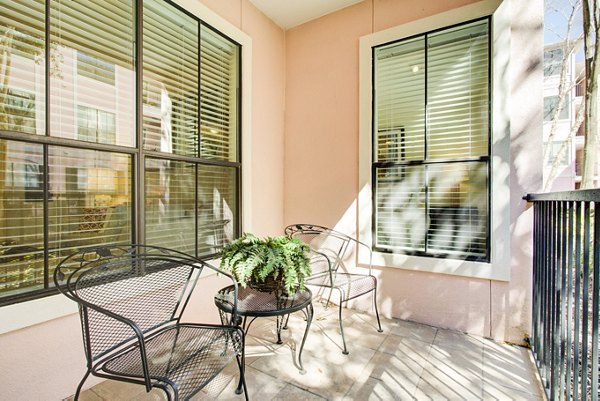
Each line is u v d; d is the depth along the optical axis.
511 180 2.16
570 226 1.25
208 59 2.46
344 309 2.85
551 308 1.52
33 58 1.54
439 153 2.47
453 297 2.38
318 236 3.02
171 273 1.84
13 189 1.48
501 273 2.19
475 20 2.29
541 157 2.08
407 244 2.61
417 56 2.55
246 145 2.76
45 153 1.57
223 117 2.62
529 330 2.12
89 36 1.75
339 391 1.65
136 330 1.08
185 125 2.29
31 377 1.46
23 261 1.50
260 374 1.80
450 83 2.42
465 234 2.38
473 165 2.35
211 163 2.48
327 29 2.96
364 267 2.75
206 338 1.45
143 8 2.00
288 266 1.70
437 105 2.48
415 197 2.57
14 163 1.48
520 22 2.13
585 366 1.04
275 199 3.14
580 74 4.73
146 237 2.01
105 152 1.81
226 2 2.54
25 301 1.44
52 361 1.54
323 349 2.10
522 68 2.13
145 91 2.01
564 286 1.34
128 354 1.33
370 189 2.71
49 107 1.59
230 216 2.68
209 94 2.48
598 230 0.94
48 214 1.58
